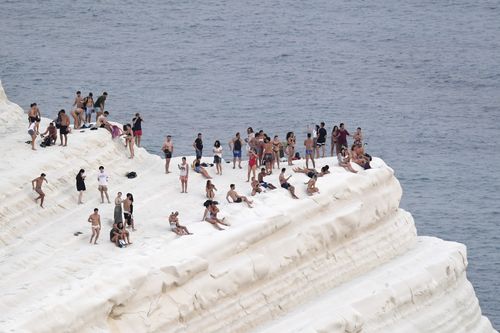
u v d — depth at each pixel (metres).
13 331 196.12
